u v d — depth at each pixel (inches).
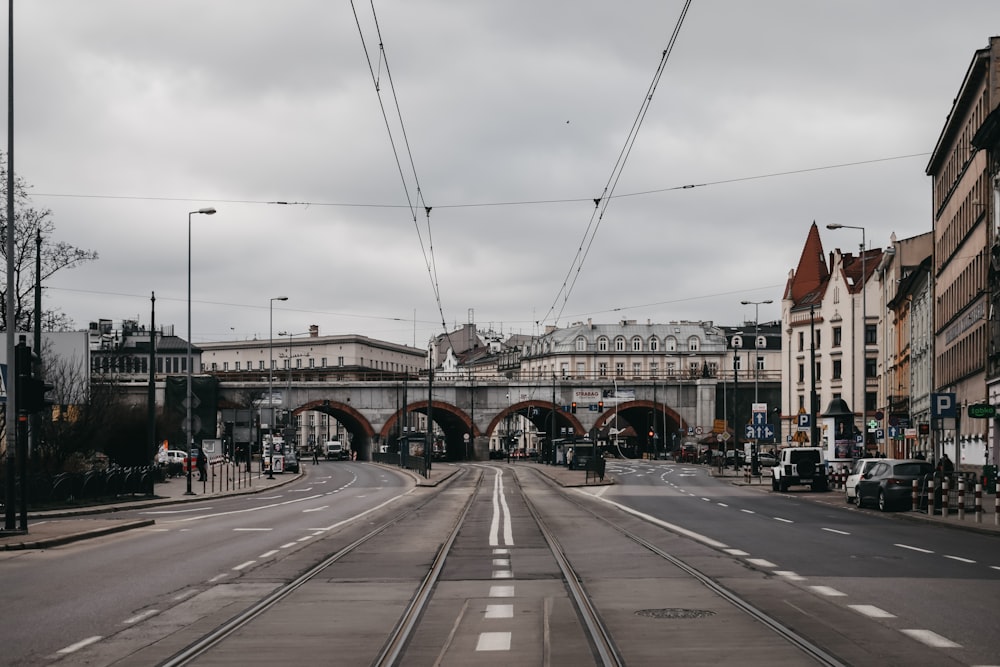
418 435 5088.6
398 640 471.2
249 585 665.0
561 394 5162.4
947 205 2610.7
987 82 2097.7
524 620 523.2
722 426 3442.4
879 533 1097.4
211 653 444.5
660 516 1400.1
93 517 1440.7
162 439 2546.8
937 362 2773.1
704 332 6939.0
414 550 903.7
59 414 1888.5
